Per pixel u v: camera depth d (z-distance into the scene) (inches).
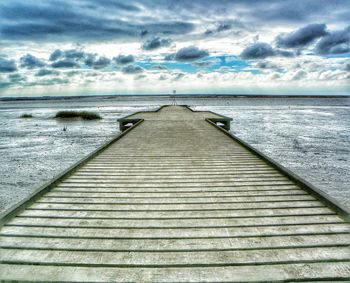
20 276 84.4
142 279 82.8
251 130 699.4
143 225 114.3
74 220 118.7
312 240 102.1
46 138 610.9
